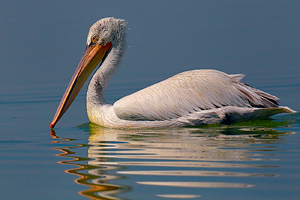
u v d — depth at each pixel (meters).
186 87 14.06
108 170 10.21
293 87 20.50
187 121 13.95
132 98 14.42
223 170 9.84
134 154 11.37
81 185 9.48
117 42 15.58
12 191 9.35
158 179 9.45
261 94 14.20
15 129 15.15
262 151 11.18
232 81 14.13
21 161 11.33
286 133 12.99
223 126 13.98
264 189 8.74
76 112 17.98
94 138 13.40
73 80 15.34
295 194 8.48
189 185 9.05
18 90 22.39
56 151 12.12
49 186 9.53
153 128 14.20
